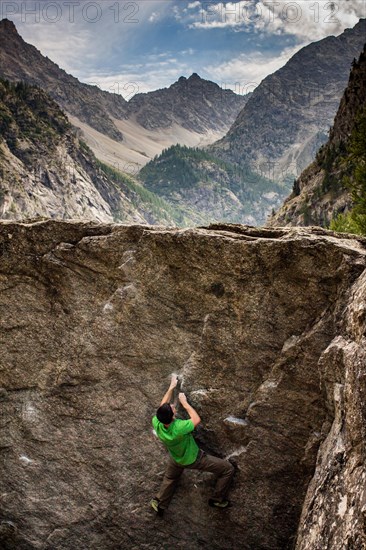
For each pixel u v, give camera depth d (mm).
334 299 8391
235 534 9281
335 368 7715
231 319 9000
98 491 9703
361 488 6238
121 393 9602
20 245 9930
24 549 9938
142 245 9359
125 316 9492
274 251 8641
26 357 9977
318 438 8414
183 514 9477
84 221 9844
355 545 5910
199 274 9094
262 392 8781
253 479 9023
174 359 9352
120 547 9711
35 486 9891
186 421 8633
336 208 153750
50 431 9828
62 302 9820
